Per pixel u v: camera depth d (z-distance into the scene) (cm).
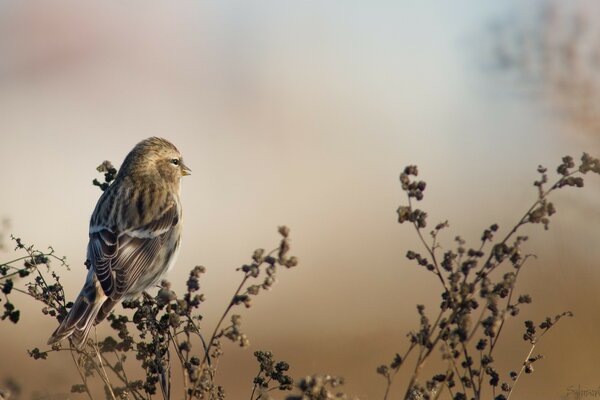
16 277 755
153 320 735
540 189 657
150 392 739
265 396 661
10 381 764
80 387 746
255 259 636
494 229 652
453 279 648
